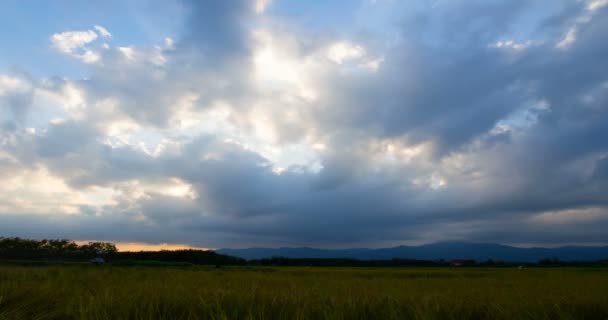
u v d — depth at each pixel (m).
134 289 7.30
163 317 4.84
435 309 5.35
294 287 8.95
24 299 5.61
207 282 10.91
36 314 5.12
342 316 4.93
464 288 12.04
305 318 4.97
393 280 17.88
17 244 58.31
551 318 5.41
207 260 91.12
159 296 5.80
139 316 4.91
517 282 17.19
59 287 7.71
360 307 5.39
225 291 6.62
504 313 5.32
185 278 12.59
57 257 59.25
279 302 5.71
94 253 67.50
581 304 5.96
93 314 4.99
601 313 5.66
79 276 11.83
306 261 107.06
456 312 5.39
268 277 16.73
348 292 7.52
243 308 5.37
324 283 12.67
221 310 4.82
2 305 5.28
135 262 52.16
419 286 13.12
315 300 6.04
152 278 12.25
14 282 7.28
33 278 10.49
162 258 84.88
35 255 57.91
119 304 5.29
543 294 8.26
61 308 5.43
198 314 5.13
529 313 5.29
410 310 5.39
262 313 4.93
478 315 5.50
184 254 89.12
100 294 6.21
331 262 109.38
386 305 5.67
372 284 12.62
